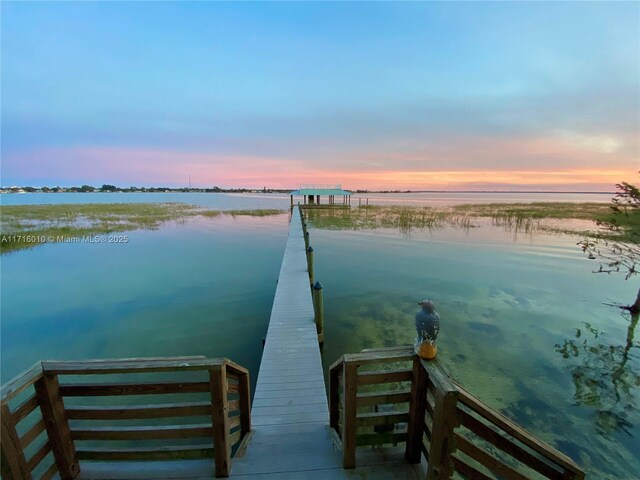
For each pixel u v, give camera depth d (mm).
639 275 9867
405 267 11133
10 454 1562
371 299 8172
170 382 1918
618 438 3639
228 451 2096
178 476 2100
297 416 3137
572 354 5465
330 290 8867
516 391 4492
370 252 13492
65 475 1958
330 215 29547
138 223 24172
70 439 1955
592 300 7996
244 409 2721
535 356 5398
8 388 1559
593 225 20391
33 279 10258
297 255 11398
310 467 2225
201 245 15797
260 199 79375
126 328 6762
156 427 2027
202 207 43906
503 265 11312
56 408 1850
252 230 21203
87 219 25922
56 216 27219
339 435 2674
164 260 12688
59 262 12383
